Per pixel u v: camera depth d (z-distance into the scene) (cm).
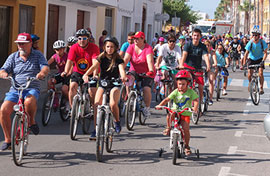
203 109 1330
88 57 991
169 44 1302
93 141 941
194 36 1188
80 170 729
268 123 887
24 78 805
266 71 3275
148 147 909
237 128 1149
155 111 1374
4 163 753
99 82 867
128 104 1062
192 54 1197
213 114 1361
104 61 859
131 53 1098
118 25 3609
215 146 938
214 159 832
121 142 948
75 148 877
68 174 705
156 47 1930
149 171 739
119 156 830
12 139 721
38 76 775
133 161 798
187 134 804
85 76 852
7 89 1596
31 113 793
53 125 1098
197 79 1191
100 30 3256
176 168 763
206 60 1196
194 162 805
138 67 1105
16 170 716
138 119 1230
